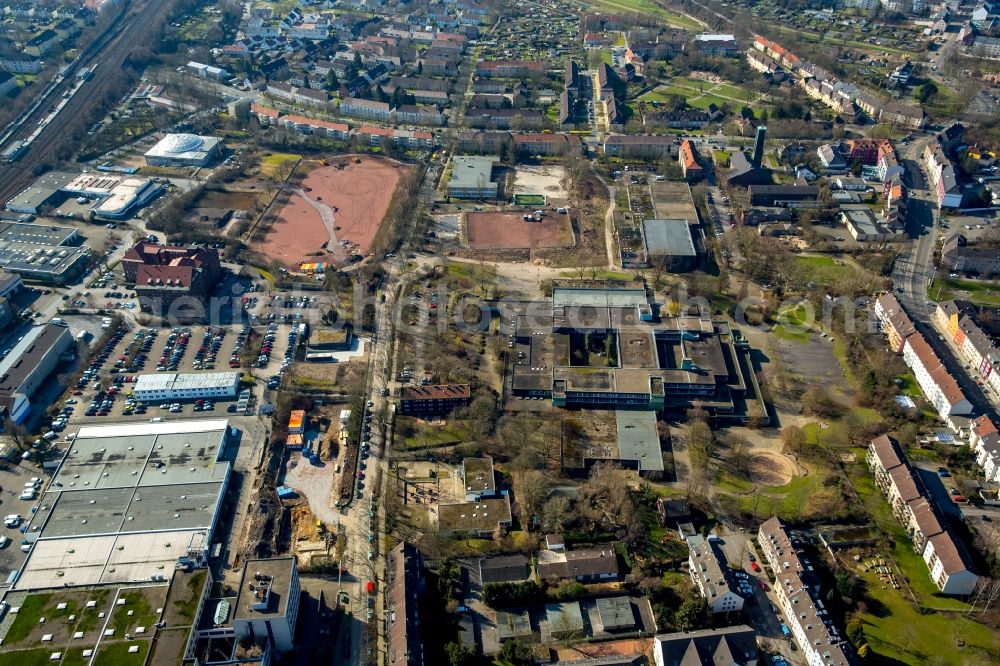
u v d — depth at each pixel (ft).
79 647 642.63
